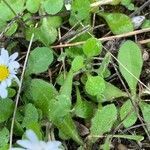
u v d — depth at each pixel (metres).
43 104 0.19
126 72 0.19
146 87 0.19
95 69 0.19
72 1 0.20
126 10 0.21
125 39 0.21
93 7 0.21
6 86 0.18
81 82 0.20
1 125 0.18
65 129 0.18
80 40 0.20
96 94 0.18
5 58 0.18
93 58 0.20
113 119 0.18
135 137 0.18
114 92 0.19
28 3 0.21
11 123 0.18
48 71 0.20
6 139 0.18
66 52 0.20
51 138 0.19
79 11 0.20
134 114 0.19
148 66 0.20
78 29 0.21
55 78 0.20
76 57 0.19
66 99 0.18
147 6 0.21
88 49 0.19
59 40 0.21
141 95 0.19
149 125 0.19
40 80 0.19
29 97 0.19
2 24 0.20
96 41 0.19
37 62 0.19
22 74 0.19
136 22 0.21
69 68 0.20
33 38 0.20
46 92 0.19
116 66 0.20
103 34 0.21
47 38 0.20
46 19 0.20
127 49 0.19
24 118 0.18
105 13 0.21
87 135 0.19
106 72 0.20
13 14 0.20
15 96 0.19
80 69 0.19
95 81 0.18
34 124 0.17
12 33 0.20
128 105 0.19
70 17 0.20
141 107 0.19
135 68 0.19
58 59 0.20
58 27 0.21
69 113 0.18
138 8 0.21
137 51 0.19
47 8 0.20
